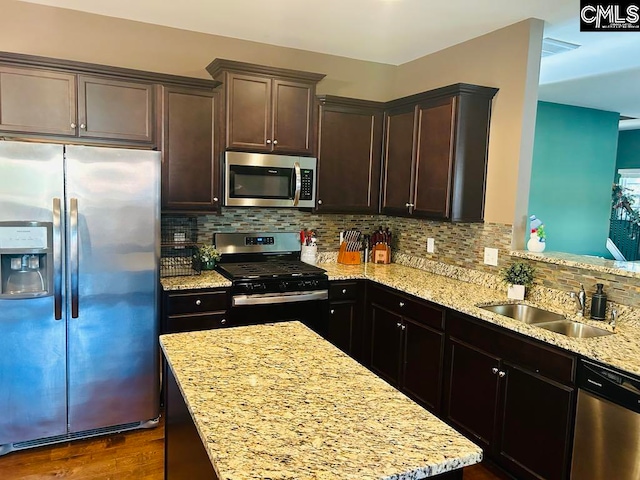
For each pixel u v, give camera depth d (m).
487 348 2.58
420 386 3.11
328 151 3.75
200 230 3.68
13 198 2.43
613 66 4.12
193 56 3.54
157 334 2.88
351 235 4.30
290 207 3.67
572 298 2.70
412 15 3.05
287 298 3.35
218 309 3.18
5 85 2.72
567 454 2.14
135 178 2.72
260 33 3.53
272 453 1.09
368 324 3.66
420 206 3.50
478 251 3.38
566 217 6.00
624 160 7.95
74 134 2.90
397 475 1.02
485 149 3.28
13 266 2.51
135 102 3.05
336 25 3.31
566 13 2.92
